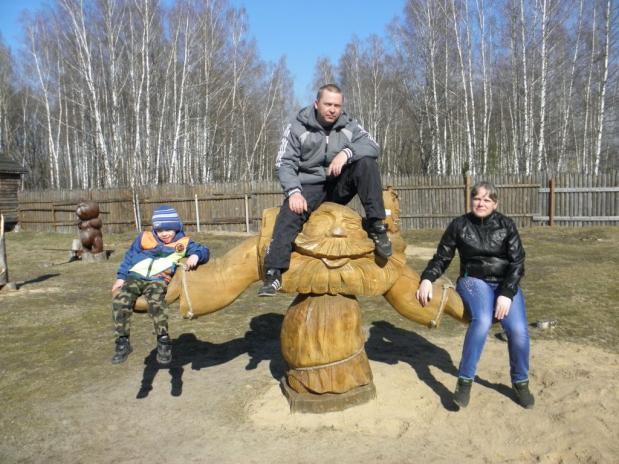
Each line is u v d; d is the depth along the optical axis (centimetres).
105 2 2827
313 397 396
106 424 404
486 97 2834
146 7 2755
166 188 2033
